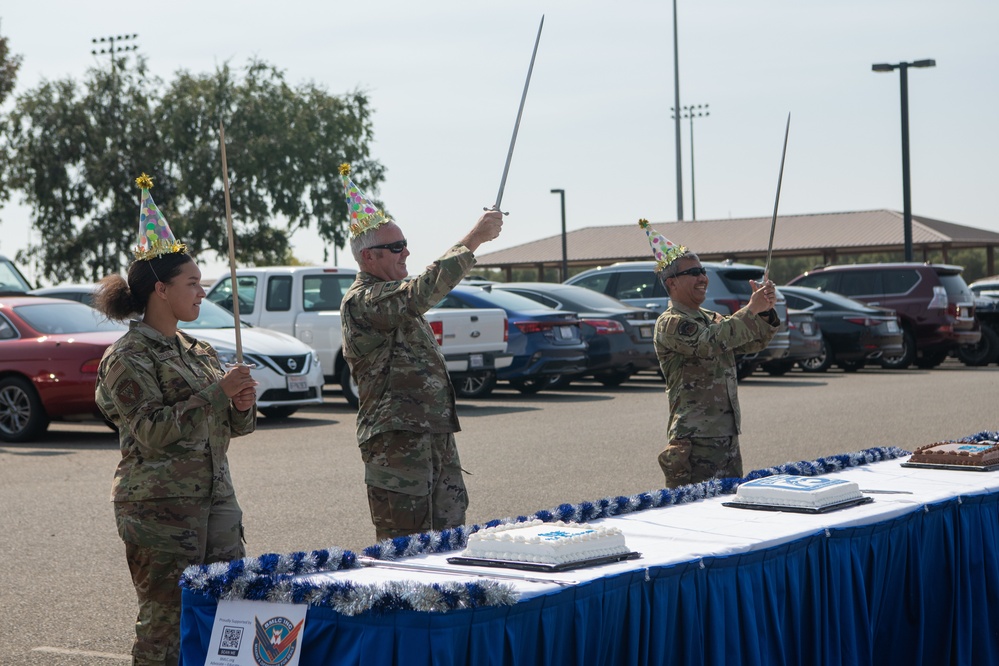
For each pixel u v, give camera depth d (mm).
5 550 7699
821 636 3713
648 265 20766
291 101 45094
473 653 2812
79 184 44281
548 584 2984
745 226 51188
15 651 5594
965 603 4371
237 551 4195
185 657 3139
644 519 3984
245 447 12242
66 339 13289
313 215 45062
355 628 2873
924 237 46375
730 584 3443
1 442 13398
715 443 5766
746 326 5590
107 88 44219
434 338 5020
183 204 44438
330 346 16484
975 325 23500
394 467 4840
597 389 19047
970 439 5676
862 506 4113
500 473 10281
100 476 10734
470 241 4668
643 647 3178
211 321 15234
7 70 39750
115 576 7020
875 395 16812
